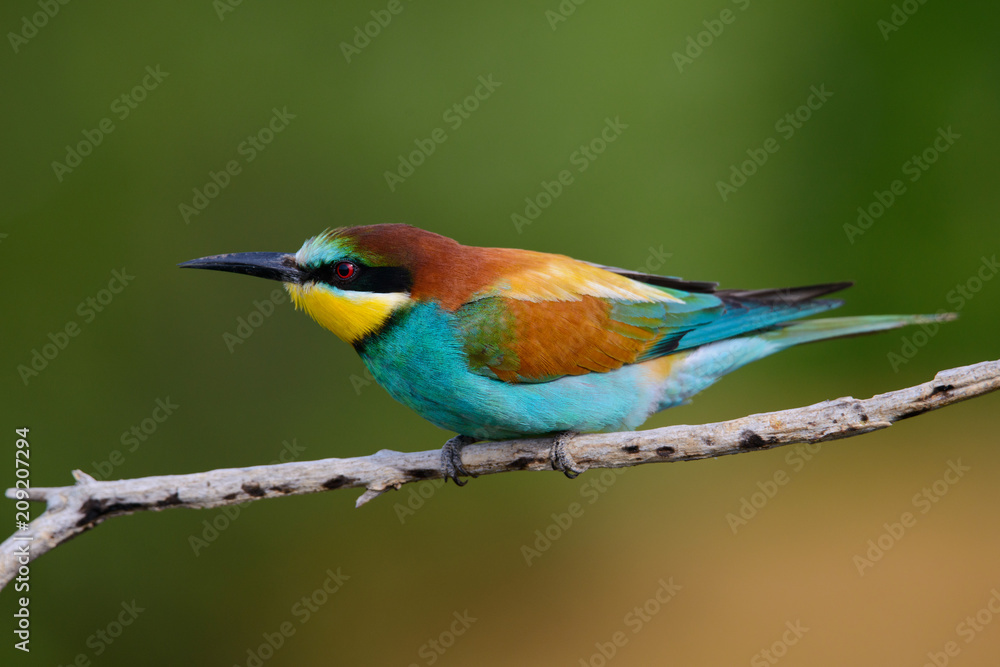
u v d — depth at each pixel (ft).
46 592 36.88
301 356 43.37
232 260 25.45
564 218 46.88
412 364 24.80
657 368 27.37
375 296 24.56
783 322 28.84
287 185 44.78
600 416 26.21
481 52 47.44
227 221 43.93
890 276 48.26
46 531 19.94
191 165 43.70
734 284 47.37
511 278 25.81
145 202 42.78
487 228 46.44
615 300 26.63
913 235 48.06
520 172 46.91
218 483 21.04
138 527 38.58
